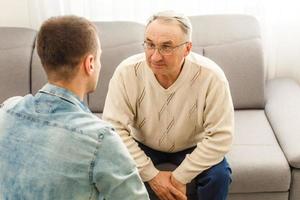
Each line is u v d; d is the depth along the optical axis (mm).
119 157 1033
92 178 1015
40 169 997
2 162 1036
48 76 1072
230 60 2379
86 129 1016
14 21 2623
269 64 2670
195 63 1699
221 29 2422
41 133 1018
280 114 2234
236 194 1970
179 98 1738
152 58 1597
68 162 995
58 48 1036
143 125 1856
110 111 1813
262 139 2121
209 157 1752
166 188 1760
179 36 1571
